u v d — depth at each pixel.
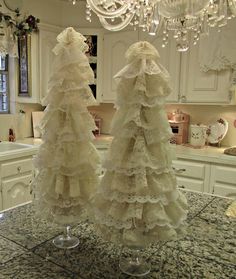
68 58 0.88
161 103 0.76
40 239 1.00
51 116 0.90
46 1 3.17
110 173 0.78
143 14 1.96
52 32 3.06
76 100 0.89
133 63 0.77
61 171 0.88
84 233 1.04
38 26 2.91
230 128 2.99
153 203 0.74
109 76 3.21
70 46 0.90
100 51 3.20
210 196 1.49
